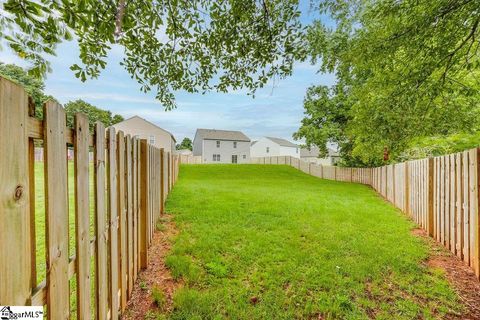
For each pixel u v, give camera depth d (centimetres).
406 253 325
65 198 112
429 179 422
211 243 345
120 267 201
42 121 97
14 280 80
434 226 402
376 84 455
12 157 79
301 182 1480
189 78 356
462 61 371
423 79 351
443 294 235
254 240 365
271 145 4284
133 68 333
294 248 337
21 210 84
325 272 272
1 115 74
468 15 281
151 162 364
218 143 3750
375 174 1105
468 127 483
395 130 466
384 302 223
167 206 585
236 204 625
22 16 217
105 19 223
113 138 186
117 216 196
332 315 207
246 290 237
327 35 403
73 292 221
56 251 103
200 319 197
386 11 318
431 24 300
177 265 279
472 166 286
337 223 474
